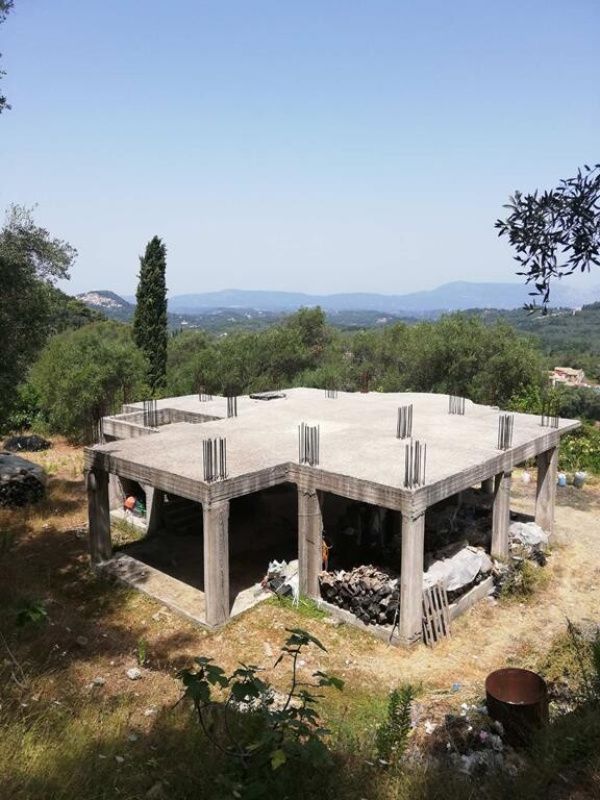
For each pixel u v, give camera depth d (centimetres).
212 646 1062
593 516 1789
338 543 1386
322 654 1041
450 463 1198
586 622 1173
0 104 1149
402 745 600
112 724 684
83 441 2825
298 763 525
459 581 1186
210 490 1074
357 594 1138
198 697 414
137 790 525
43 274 1305
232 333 4441
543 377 3306
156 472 1173
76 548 1511
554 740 587
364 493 1088
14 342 1226
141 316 3697
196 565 1397
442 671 995
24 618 795
